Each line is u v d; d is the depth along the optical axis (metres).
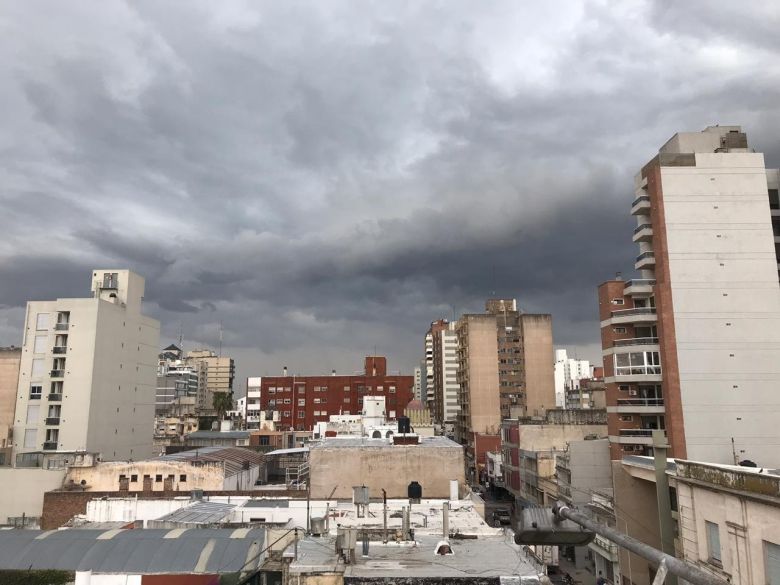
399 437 52.06
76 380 73.62
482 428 131.38
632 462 46.62
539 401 137.12
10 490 55.81
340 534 25.38
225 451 68.62
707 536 30.70
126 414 81.81
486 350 135.62
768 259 57.50
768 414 54.97
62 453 61.69
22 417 73.31
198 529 32.16
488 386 133.75
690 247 58.16
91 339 74.75
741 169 59.34
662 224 58.78
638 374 59.06
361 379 152.50
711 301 57.06
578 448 62.91
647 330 62.34
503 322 143.12
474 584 22.02
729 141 61.53
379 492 47.78
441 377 191.00
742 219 58.47
